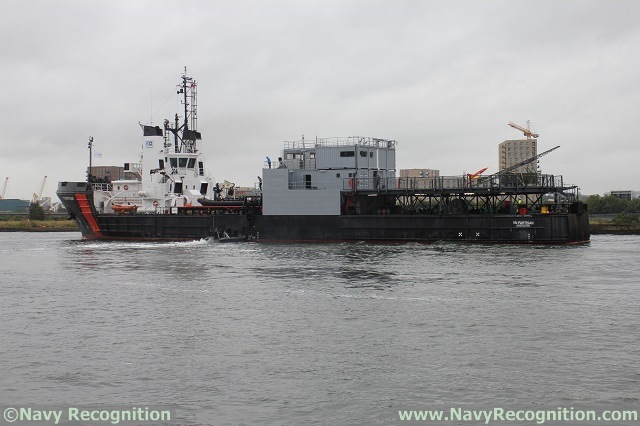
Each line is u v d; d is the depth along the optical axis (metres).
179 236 95.94
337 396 23.75
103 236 103.56
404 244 81.00
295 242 87.94
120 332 33.66
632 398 23.08
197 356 28.92
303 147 97.50
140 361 28.34
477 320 34.88
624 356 27.81
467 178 83.19
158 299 43.19
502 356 28.06
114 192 106.31
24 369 27.48
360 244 82.62
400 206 87.31
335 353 29.00
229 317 36.84
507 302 39.81
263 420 21.78
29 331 34.22
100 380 25.95
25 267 64.75
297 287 46.91
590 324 33.69
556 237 77.69
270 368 27.03
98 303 42.16
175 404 23.30
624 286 45.56
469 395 23.62
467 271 53.66
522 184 79.81
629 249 72.38
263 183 89.00
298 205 87.94
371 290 44.94
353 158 90.75
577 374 25.59
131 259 69.38
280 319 36.06
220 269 58.03
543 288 44.81
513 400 23.08
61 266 64.75
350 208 88.44
